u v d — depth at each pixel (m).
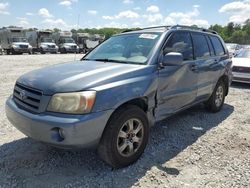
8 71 13.23
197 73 5.06
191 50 5.04
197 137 4.79
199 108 6.66
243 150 4.29
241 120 5.84
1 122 5.27
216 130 5.17
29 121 3.23
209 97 5.98
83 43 41.28
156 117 4.13
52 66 4.13
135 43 4.50
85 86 3.18
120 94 3.37
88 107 3.11
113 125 3.34
